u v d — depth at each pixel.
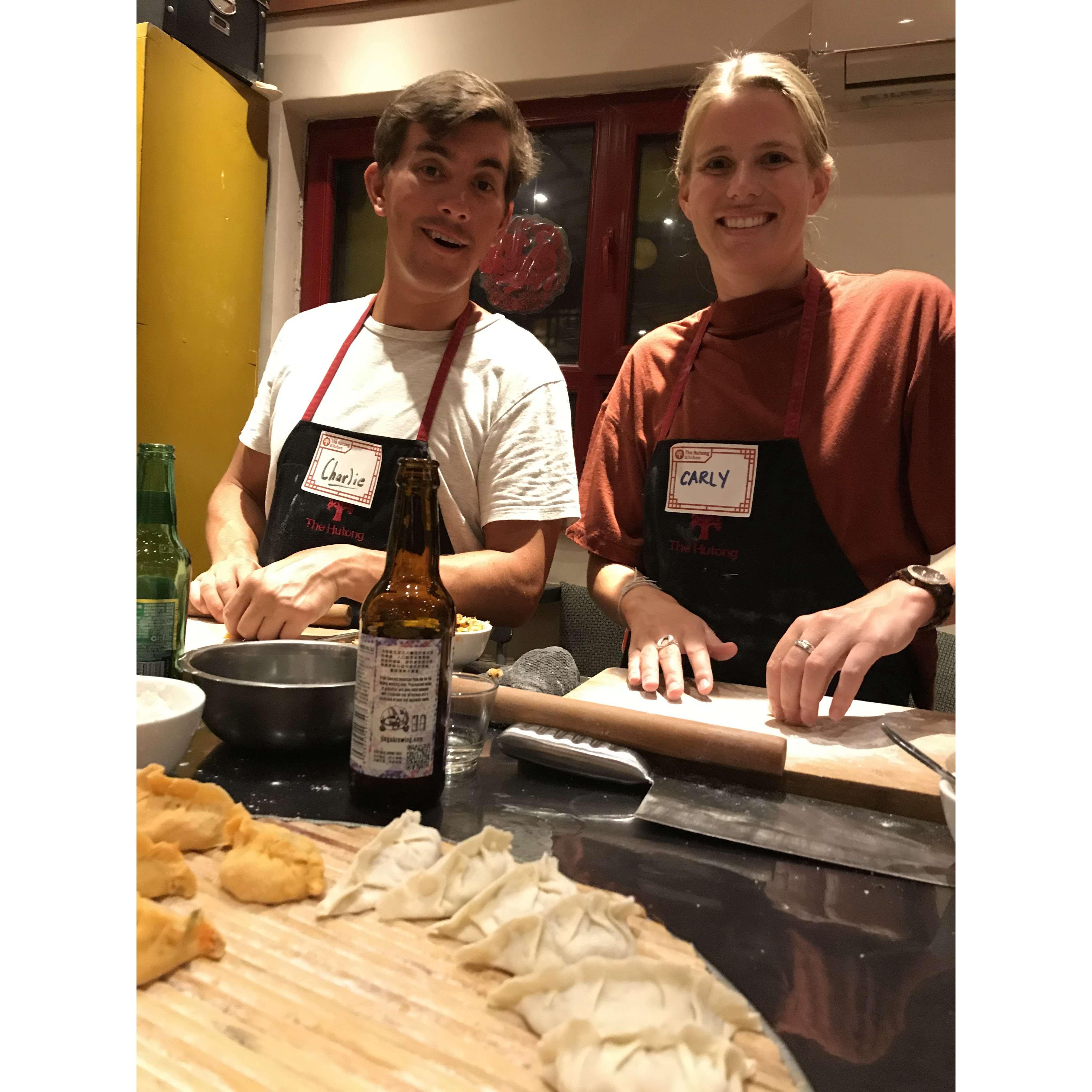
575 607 2.06
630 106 2.40
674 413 1.41
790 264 1.36
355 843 0.53
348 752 0.72
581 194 2.51
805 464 1.29
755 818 0.64
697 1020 0.36
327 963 0.40
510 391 1.55
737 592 1.32
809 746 0.82
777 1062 0.35
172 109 2.28
